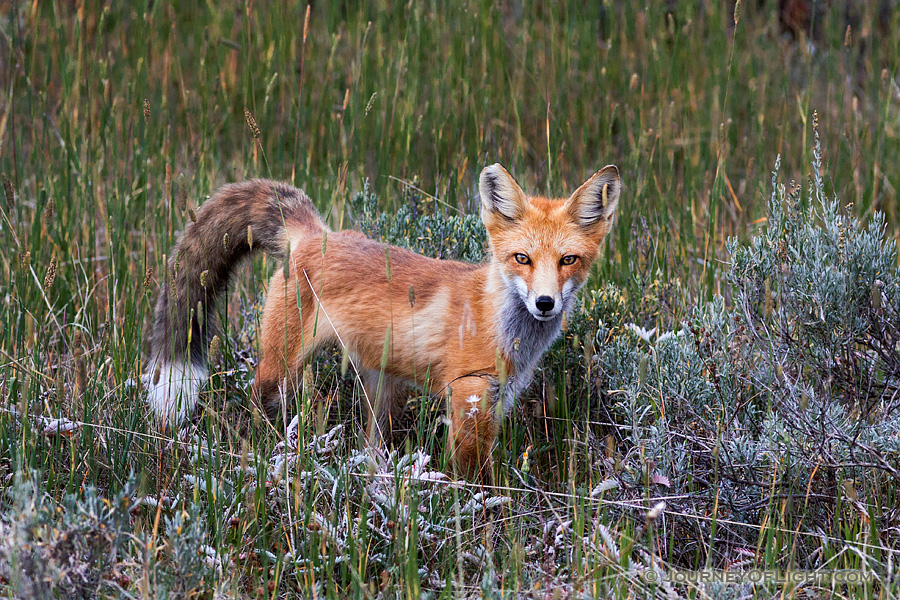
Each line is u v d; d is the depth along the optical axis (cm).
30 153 1230
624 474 725
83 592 543
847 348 809
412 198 1102
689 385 766
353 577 586
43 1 1473
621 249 1100
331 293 855
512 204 819
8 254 1015
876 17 1638
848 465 666
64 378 859
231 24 1514
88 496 557
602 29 1753
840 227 855
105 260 1138
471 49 1397
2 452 727
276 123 1400
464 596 598
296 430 758
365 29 1330
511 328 814
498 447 858
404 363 841
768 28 1675
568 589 597
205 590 569
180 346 877
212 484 667
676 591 630
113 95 1357
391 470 736
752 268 857
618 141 1467
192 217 730
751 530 691
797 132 1455
